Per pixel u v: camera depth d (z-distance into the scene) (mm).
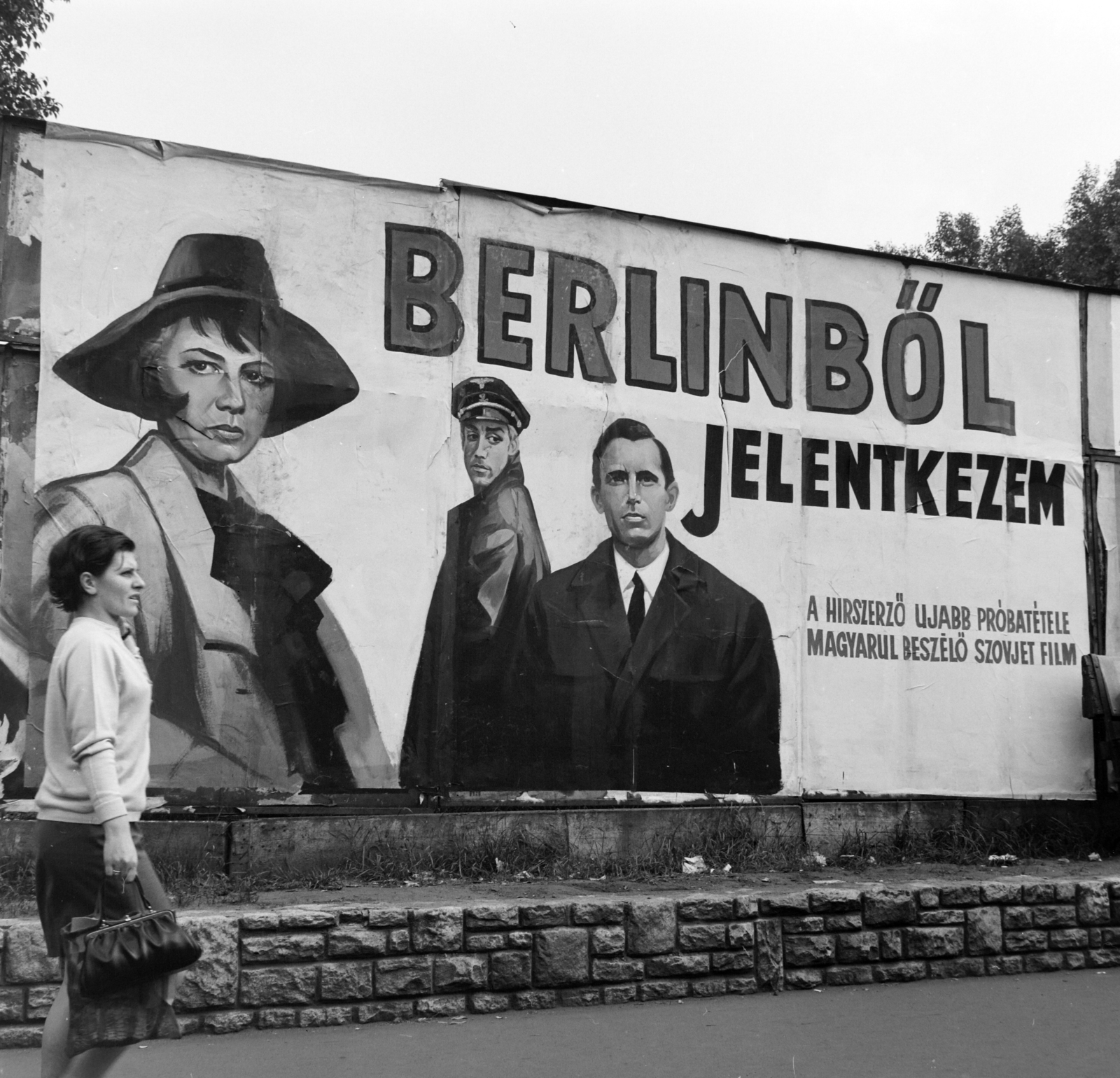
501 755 7762
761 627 8547
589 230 8367
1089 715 9242
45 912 3996
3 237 6934
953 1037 5609
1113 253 20531
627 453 8312
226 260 7410
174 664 7062
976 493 9312
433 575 7715
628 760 8078
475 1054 5188
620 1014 5930
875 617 8891
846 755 8664
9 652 6738
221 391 7320
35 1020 5156
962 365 9391
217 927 5465
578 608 8070
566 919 6082
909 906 6816
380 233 7801
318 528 7461
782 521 8703
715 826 8203
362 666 7477
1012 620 9289
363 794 7391
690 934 6305
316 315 7586
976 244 24344
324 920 5652
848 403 9008
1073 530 9586
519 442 8031
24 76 13609
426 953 5812
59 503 6918
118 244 7180
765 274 8867
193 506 7203
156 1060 5008
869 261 9195
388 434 7691
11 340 6898
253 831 7082
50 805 3951
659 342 8492
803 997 6332
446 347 7898
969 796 8969
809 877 7605
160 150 7320
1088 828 9219
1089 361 9805
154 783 6953
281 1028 5531
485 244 8070
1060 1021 5938
